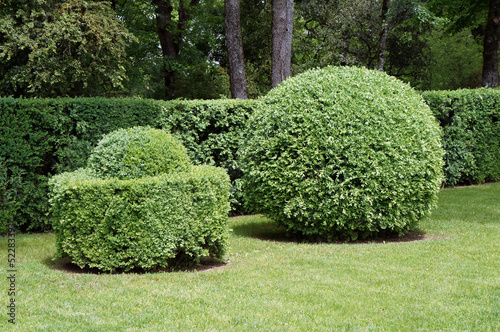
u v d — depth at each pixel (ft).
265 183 23.82
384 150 22.63
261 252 21.76
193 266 19.84
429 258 19.54
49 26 35.58
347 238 23.82
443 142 40.47
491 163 42.57
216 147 32.27
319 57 75.46
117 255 18.01
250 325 12.64
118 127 29.58
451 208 31.35
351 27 69.46
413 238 24.22
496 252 20.20
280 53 45.80
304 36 72.69
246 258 20.66
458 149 40.70
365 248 21.81
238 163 32.83
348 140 22.43
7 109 26.78
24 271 18.30
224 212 20.25
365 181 22.20
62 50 37.86
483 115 41.83
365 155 22.33
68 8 37.19
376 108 23.15
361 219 22.85
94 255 18.12
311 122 22.98
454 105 40.55
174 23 62.95
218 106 32.22
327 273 17.69
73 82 39.58
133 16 63.46
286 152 23.07
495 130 42.65
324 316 13.35
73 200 18.03
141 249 17.98
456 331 12.17
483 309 13.69
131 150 19.89
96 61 39.45
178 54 70.90
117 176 19.52
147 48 66.85
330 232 23.90
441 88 79.87
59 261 20.57
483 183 43.37
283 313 13.55
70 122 28.66
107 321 12.96
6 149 26.81
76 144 28.66
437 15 68.33
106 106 29.25
